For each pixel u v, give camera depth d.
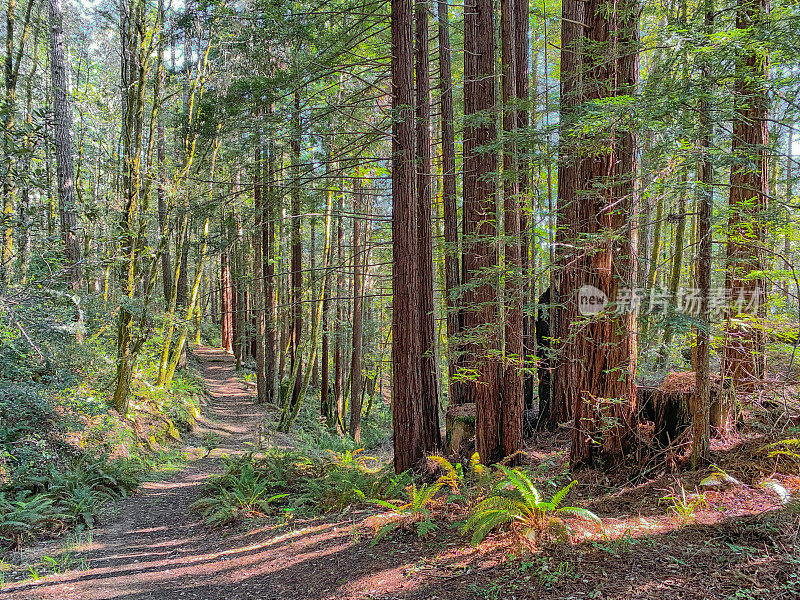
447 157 8.73
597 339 4.81
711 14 3.51
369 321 17.39
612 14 4.51
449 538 4.52
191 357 23.02
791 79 3.21
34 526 6.04
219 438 13.31
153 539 6.23
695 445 4.46
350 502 6.53
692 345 4.43
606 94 4.60
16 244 8.76
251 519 6.54
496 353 5.42
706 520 3.68
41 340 7.62
